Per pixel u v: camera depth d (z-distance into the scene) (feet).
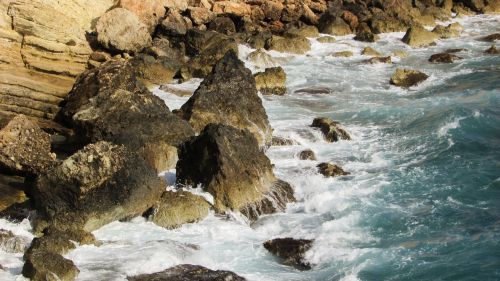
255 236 55.88
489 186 63.57
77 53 99.35
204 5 139.95
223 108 75.10
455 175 66.59
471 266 49.26
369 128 83.56
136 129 67.36
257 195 60.70
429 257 51.01
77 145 70.08
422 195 62.49
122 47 110.42
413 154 73.46
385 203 61.16
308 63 119.96
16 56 91.56
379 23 149.07
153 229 55.72
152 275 46.75
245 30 136.77
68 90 87.51
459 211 58.80
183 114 75.51
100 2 124.47
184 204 57.00
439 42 139.03
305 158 72.49
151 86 101.40
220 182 59.21
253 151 62.54
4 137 65.31
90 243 51.83
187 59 118.11
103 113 68.23
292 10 146.51
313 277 48.98
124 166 57.00
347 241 54.49
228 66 78.43
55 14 97.30
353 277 48.60
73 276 45.83
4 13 92.84
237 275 47.57
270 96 98.78
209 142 60.39
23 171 64.80
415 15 161.38
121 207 56.44
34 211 56.90
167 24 121.70
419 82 103.71
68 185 54.85
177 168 62.95
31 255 46.14
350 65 118.93
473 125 80.07
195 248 52.49
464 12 178.70
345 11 152.56
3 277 45.75
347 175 67.97
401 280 48.14
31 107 82.38
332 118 88.12
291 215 59.93
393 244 53.67
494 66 113.70
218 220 57.77
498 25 159.84
